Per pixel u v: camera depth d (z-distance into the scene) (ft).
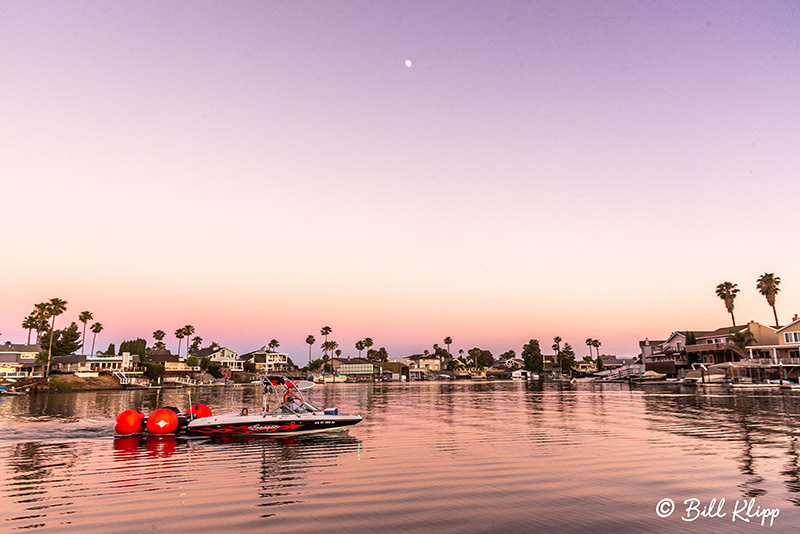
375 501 36.11
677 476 43.27
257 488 40.16
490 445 61.67
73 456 55.21
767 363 222.89
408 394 210.59
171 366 370.53
